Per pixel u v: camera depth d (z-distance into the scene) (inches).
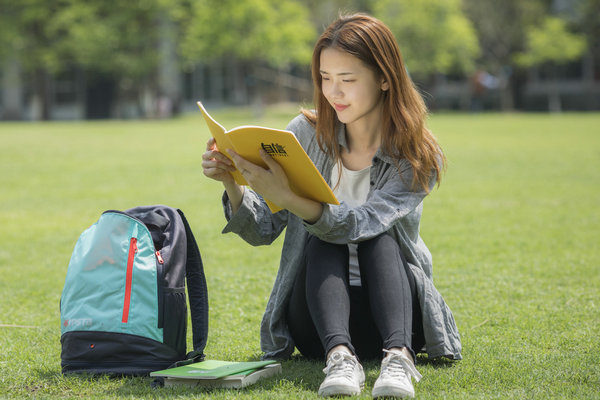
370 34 129.0
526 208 369.1
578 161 583.5
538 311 189.3
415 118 132.0
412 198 133.0
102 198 416.5
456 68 1752.0
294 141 113.9
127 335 134.0
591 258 253.8
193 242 147.9
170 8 1507.1
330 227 123.6
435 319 134.7
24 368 144.3
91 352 134.9
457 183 469.1
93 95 1731.1
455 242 284.4
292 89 1870.1
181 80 1850.4
